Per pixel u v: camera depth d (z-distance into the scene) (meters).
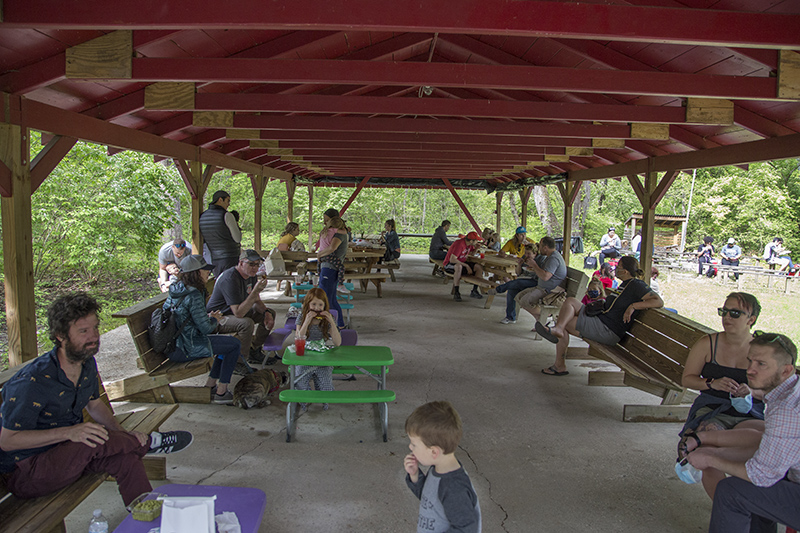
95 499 2.95
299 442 3.73
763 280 16.05
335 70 4.23
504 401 4.67
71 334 2.25
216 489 2.35
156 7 3.08
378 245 12.88
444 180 18.66
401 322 7.86
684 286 14.95
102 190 12.48
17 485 2.25
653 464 3.51
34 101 4.31
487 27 3.21
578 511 2.93
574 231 32.31
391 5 3.16
